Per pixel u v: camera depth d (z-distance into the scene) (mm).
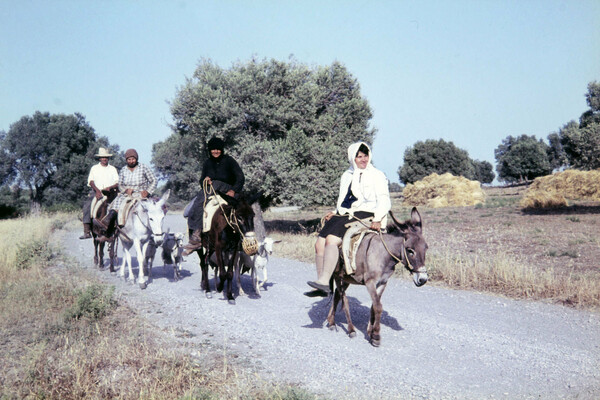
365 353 6969
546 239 19062
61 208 44281
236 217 9344
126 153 12328
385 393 5629
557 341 7461
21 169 61094
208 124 20328
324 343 7375
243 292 10617
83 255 16297
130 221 11258
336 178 21094
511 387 5793
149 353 6625
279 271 13555
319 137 21875
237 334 7777
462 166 84938
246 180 19797
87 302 8414
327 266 7301
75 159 62594
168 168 68875
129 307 9180
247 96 20859
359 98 23000
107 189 13164
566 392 5629
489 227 24094
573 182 40375
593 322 8414
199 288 11250
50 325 7605
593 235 19766
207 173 11047
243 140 20531
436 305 9703
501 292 10711
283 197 20562
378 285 7246
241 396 5453
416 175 85062
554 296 10156
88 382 5629
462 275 11477
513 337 7660
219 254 9750
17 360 6324
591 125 38625
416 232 6812
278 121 21062
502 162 103250
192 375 5941
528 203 34094
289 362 6590
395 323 8438
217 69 21297
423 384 5879
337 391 5680
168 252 11914
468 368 6402
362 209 7473
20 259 13328
